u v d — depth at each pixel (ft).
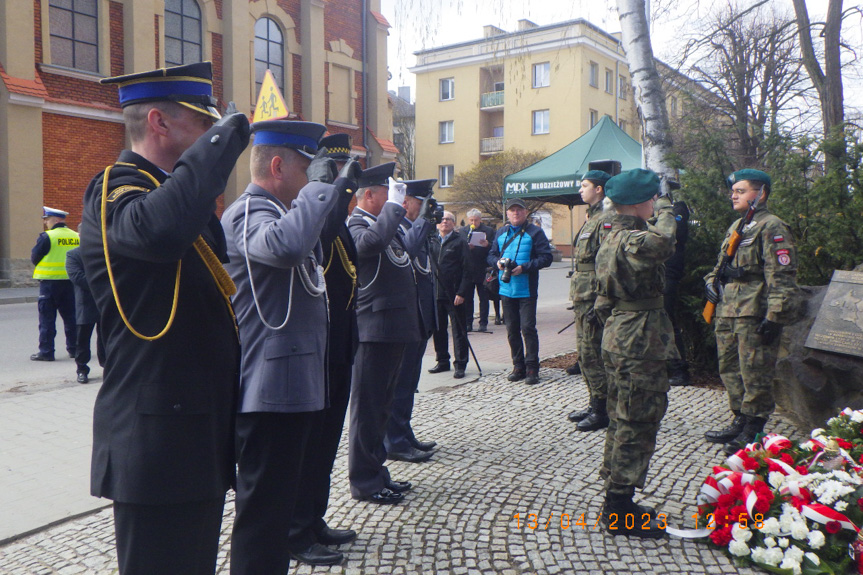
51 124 56.08
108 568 9.87
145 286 5.79
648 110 24.26
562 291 62.44
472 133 128.16
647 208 11.48
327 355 9.04
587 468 14.03
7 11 52.29
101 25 58.39
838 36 31.27
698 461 14.38
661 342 10.77
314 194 7.80
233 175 65.41
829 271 20.16
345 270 10.59
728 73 45.39
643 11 24.26
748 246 15.17
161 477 5.77
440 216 16.14
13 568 9.88
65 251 27.25
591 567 9.85
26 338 33.27
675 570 9.77
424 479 13.46
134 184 5.91
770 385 14.83
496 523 11.35
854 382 14.26
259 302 8.23
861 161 19.99
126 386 5.86
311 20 73.10
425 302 15.80
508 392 21.07
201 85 6.49
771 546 9.78
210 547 6.27
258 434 8.28
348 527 11.23
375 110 81.76
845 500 10.07
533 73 108.99
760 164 22.90
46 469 14.08
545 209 122.42
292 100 73.56
